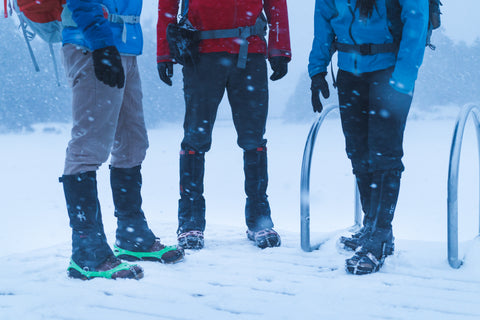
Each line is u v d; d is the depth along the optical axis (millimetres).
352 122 2424
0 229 6590
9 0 2074
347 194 8914
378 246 2176
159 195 9367
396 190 2230
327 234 2771
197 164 2713
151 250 2350
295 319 1588
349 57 2328
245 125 2725
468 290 1872
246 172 2771
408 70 2076
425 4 2113
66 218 7551
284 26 2730
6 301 1812
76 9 1883
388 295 1809
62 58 2107
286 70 2785
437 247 2482
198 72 2658
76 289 1931
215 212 7199
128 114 2320
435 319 1575
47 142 30125
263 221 2738
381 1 2195
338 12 2336
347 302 1744
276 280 2035
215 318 1605
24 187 11273
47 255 2557
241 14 2615
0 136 37375
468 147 17484
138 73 2348
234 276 2094
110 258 2111
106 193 10078
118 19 2160
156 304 1746
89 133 2062
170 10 2713
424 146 19016
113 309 1713
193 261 2361
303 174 2486
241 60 2613
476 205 7391
